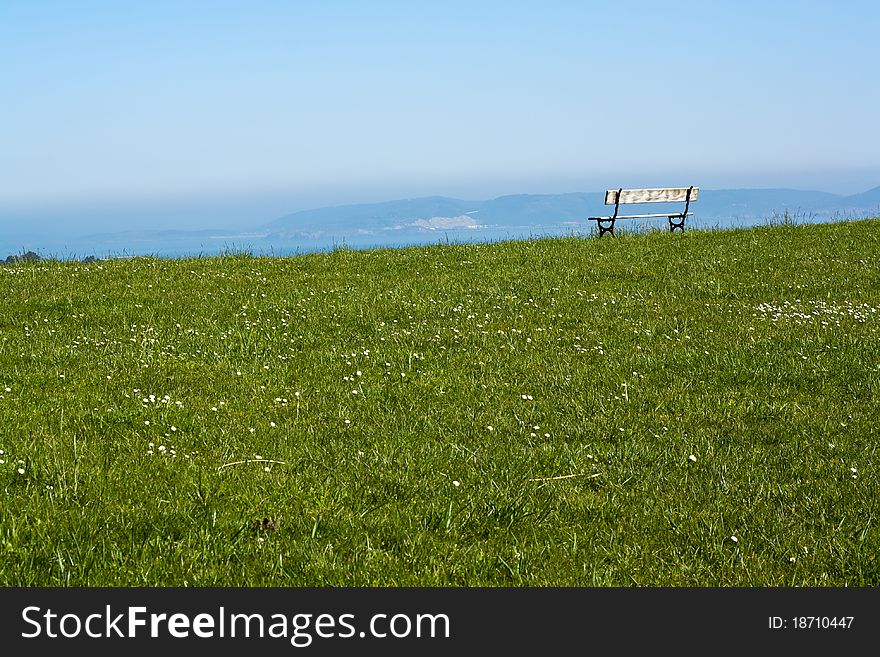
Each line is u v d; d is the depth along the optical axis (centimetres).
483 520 662
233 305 1584
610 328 1420
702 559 614
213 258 2281
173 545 588
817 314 1524
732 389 1059
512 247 2441
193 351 1200
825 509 702
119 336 1288
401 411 943
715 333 1377
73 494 658
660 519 681
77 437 804
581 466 791
